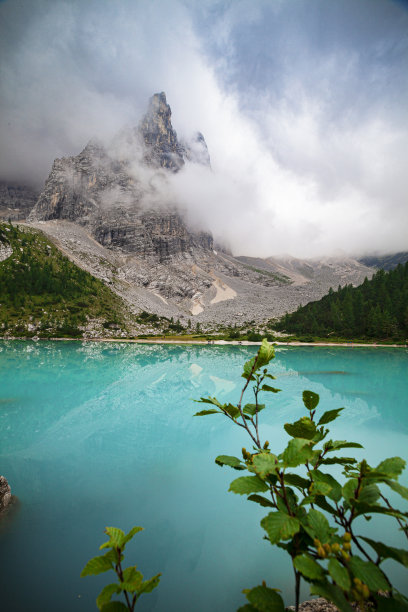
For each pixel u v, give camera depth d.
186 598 5.55
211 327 173.75
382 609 1.67
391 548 1.78
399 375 38.41
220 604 5.37
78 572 6.27
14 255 162.75
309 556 1.83
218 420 20.00
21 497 9.77
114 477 11.52
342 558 1.77
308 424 2.25
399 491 1.86
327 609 4.45
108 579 6.02
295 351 78.00
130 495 10.01
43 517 8.57
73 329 123.12
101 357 61.59
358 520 8.29
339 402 24.16
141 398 27.23
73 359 56.09
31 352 66.06
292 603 5.37
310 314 146.88
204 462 13.02
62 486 10.72
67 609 5.29
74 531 7.86
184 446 15.16
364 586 1.61
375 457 13.38
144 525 8.12
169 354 72.88
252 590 1.85
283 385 31.73
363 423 18.22
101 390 30.34
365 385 31.48
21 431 17.88
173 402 25.75
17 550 7.06
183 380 36.66
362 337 110.12
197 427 18.55
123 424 19.42
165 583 5.90
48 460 13.44
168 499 9.70
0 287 136.25
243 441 15.77
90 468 12.45
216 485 10.73
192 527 7.98
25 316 125.69
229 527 7.97
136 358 61.62
